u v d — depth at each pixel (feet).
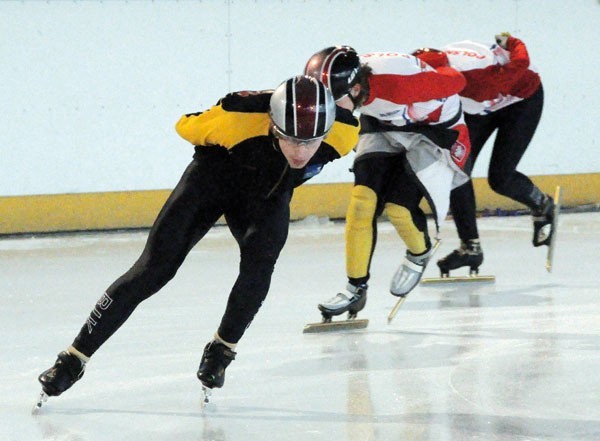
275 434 22.90
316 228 63.52
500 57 39.65
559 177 71.67
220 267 48.14
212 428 23.39
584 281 44.29
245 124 23.20
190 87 63.00
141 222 62.49
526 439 22.52
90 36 60.29
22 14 58.70
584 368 28.99
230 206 24.75
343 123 24.20
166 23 61.93
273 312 37.65
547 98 71.15
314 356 30.73
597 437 22.70
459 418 24.12
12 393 26.27
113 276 45.83
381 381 27.68
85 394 26.27
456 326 35.14
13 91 59.00
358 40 66.54
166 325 34.94
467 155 35.65
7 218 59.52
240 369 29.07
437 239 35.63
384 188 35.50
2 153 59.16
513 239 58.08
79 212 61.00
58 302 39.42
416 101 32.83
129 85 61.52
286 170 23.93
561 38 71.00
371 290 42.63
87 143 60.90
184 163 63.16
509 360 30.04
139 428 23.39
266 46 64.54
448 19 68.33
